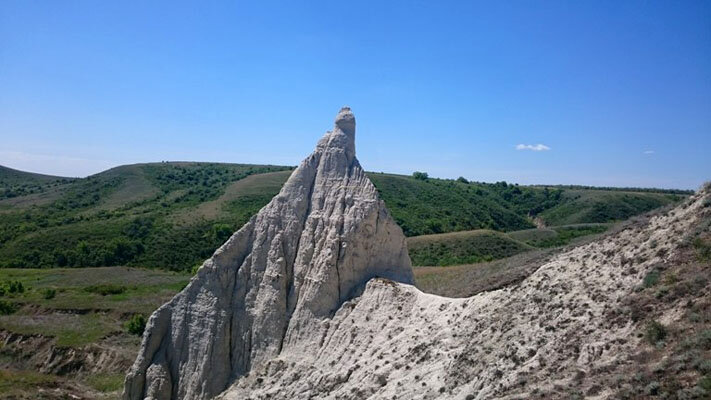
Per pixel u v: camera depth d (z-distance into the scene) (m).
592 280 29.28
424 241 108.44
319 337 36.38
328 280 38.09
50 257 115.31
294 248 40.66
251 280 40.22
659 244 28.86
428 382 28.03
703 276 24.03
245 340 38.59
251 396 34.56
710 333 20.25
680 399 17.77
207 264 41.12
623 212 154.25
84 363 58.88
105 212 151.25
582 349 24.23
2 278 100.06
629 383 19.92
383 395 28.73
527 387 23.03
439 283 63.31
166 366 39.06
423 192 164.25
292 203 42.00
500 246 103.62
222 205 142.38
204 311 39.72
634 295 25.83
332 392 31.69
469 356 28.03
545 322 27.52
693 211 29.61
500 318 30.19
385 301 36.03
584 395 20.36
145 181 191.75
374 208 40.19
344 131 43.97
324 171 42.75
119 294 83.88
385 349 32.91
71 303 76.50
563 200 178.38
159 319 40.19
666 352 20.97
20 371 58.16
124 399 38.81
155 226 128.88
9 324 67.56
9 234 132.62
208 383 37.66
